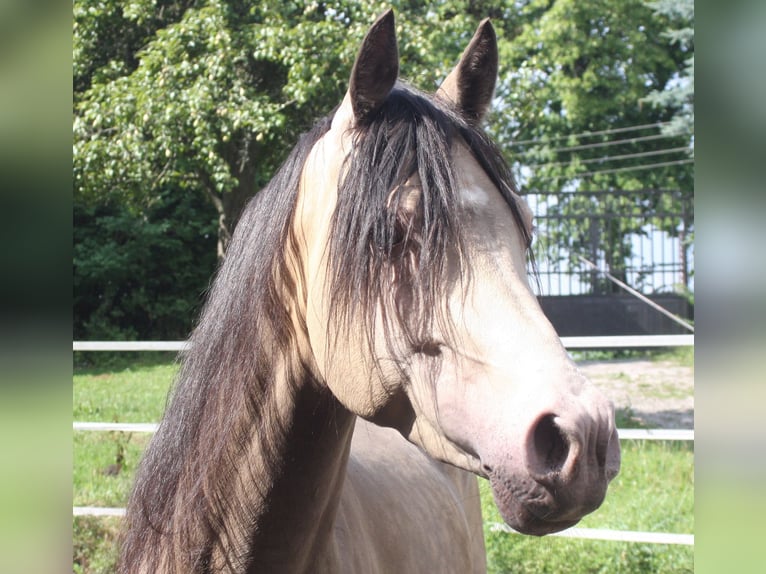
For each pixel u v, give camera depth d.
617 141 15.32
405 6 8.05
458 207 1.41
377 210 1.42
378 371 1.44
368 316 1.42
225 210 9.85
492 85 1.69
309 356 1.64
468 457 1.39
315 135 1.71
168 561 1.67
